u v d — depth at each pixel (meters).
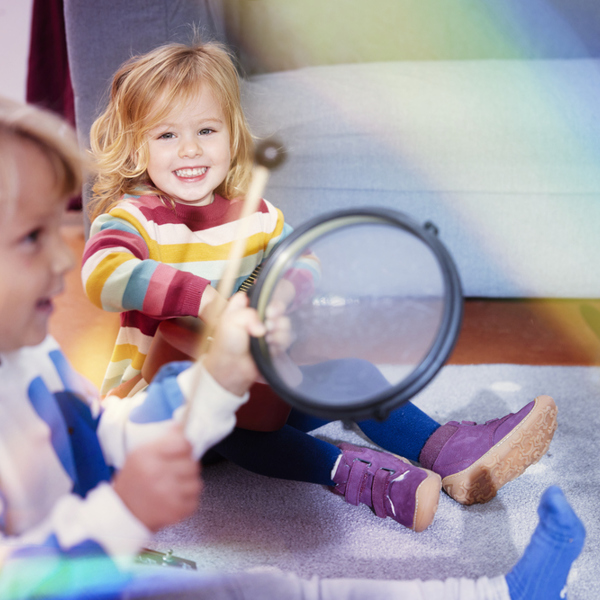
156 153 1.07
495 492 0.95
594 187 1.58
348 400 0.58
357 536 0.89
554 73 1.68
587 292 1.68
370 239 0.59
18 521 0.60
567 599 0.75
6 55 2.53
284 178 1.58
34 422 0.63
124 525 0.57
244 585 0.63
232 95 1.13
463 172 1.58
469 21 1.88
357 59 1.86
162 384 0.69
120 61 1.51
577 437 1.12
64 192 0.60
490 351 1.50
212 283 1.07
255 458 0.95
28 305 0.58
